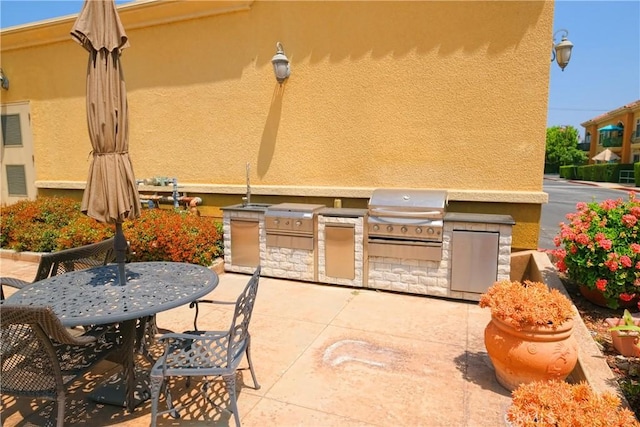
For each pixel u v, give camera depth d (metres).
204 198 6.93
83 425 2.58
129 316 2.36
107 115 2.68
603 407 1.67
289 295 4.95
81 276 3.16
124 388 2.92
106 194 2.70
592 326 3.73
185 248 5.67
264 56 6.17
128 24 6.96
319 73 5.86
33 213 7.29
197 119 6.81
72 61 7.67
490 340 2.90
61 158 8.12
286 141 6.20
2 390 2.32
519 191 5.06
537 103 4.88
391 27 5.38
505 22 4.88
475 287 4.56
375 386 2.98
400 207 4.75
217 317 4.35
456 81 5.18
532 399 1.77
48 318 2.11
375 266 5.02
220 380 3.09
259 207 5.87
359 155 5.78
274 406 2.75
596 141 40.25
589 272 3.96
